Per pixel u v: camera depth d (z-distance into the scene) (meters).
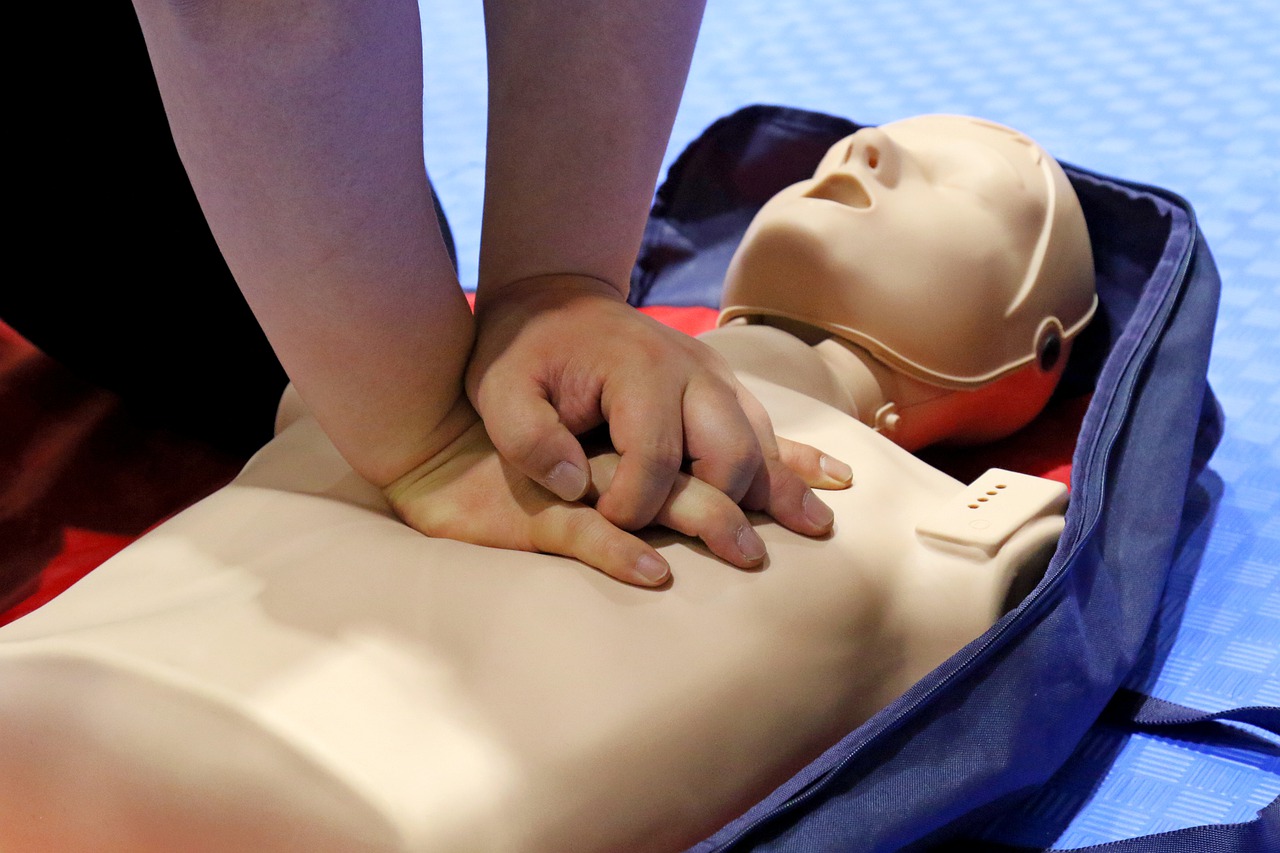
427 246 0.64
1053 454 1.11
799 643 0.67
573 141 0.71
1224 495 0.99
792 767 0.66
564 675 0.61
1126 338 0.93
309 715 0.57
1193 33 1.99
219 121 0.56
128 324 1.05
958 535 0.74
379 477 0.73
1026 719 0.68
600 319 0.71
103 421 1.12
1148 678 0.83
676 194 1.40
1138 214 1.09
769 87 1.99
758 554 0.68
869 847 0.61
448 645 0.62
